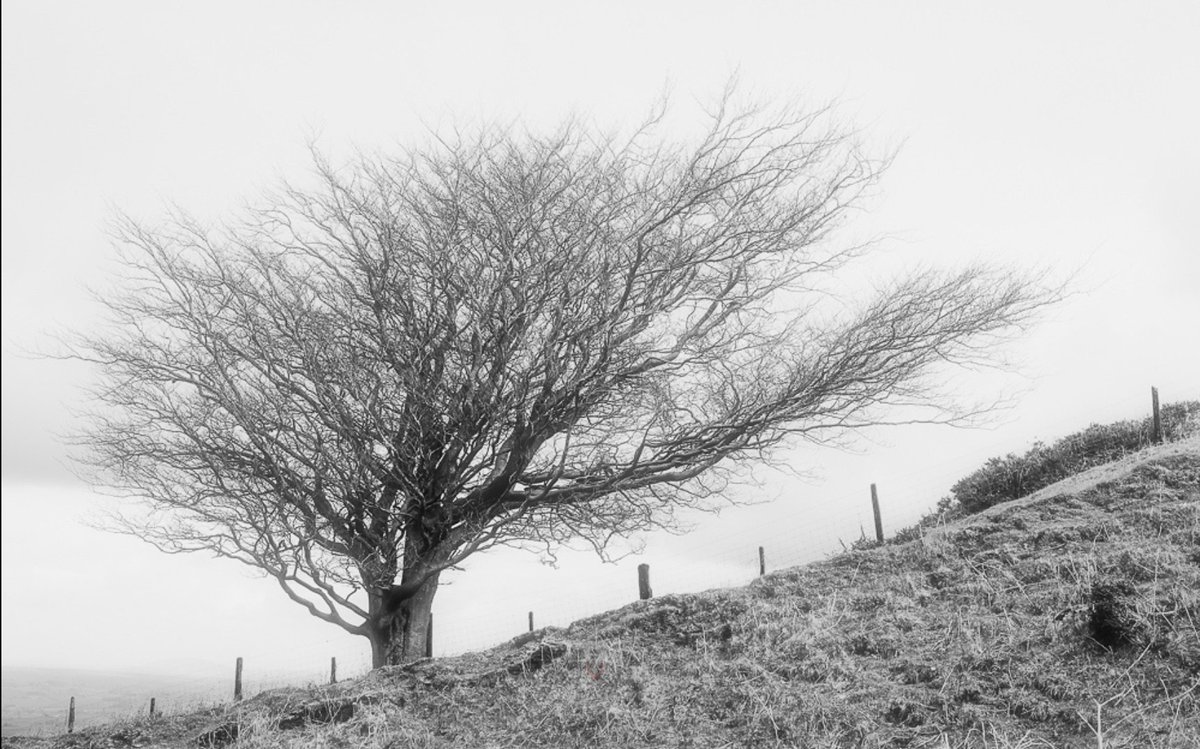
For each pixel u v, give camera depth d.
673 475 15.78
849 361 15.30
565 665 8.64
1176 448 13.52
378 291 15.03
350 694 8.60
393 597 14.51
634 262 14.98
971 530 10.25
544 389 14.41
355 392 14.06
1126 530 9.33
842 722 6.65
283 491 13.97
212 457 14.57
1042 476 16.83
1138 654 6.75
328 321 14.98
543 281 14.54
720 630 8.79
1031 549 9.38
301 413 14.55
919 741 6.23
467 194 15.34
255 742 7.92
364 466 14.55
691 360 15.38
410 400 14.36
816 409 15.69
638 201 15.38
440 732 7.81
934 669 7.16
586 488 15.43
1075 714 6.20
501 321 14.36
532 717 7.75
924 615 8.34
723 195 15.91
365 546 14.58
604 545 15.59
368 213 15.30
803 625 8.45
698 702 7.43
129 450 14.80
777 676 7.60
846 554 10.56
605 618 9.91
